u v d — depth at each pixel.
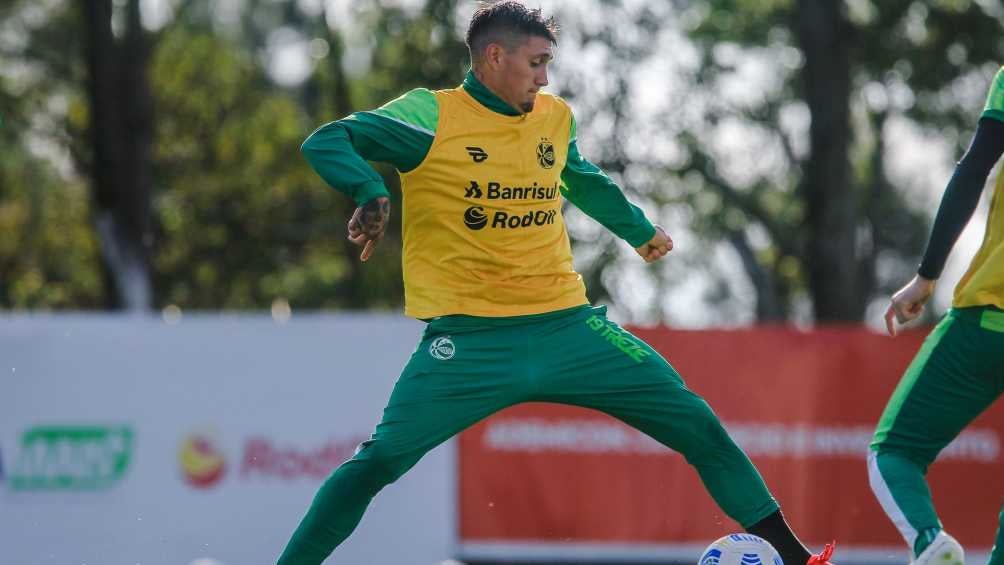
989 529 39.28
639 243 20.33
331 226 99.31
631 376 18.92
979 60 85.19
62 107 98.94
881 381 39.44
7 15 100.94
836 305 76.94
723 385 39.16
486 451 38.38
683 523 38.38
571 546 38.19
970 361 17.73
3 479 36.94
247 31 143.12
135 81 73.12
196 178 99.31
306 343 37.97
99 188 72.56
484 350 18.61
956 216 17.48
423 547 38.00
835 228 77.19
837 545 38.88
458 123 18.47
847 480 39.12
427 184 18.53
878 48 86.31
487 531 38.12
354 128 18.06
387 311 94.44
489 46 18.38
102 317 37.62
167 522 37.12
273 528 37.41
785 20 100.25
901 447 18.05
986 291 17.61
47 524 36.88
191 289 100.94
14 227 101.94
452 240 18.67
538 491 38.31
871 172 113.19
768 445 39.12
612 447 38.47
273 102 100.25
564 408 38.56
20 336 37.28
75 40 99.38
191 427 37.50
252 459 37.59
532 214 18.81
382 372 38.03
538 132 18.84
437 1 83.25
